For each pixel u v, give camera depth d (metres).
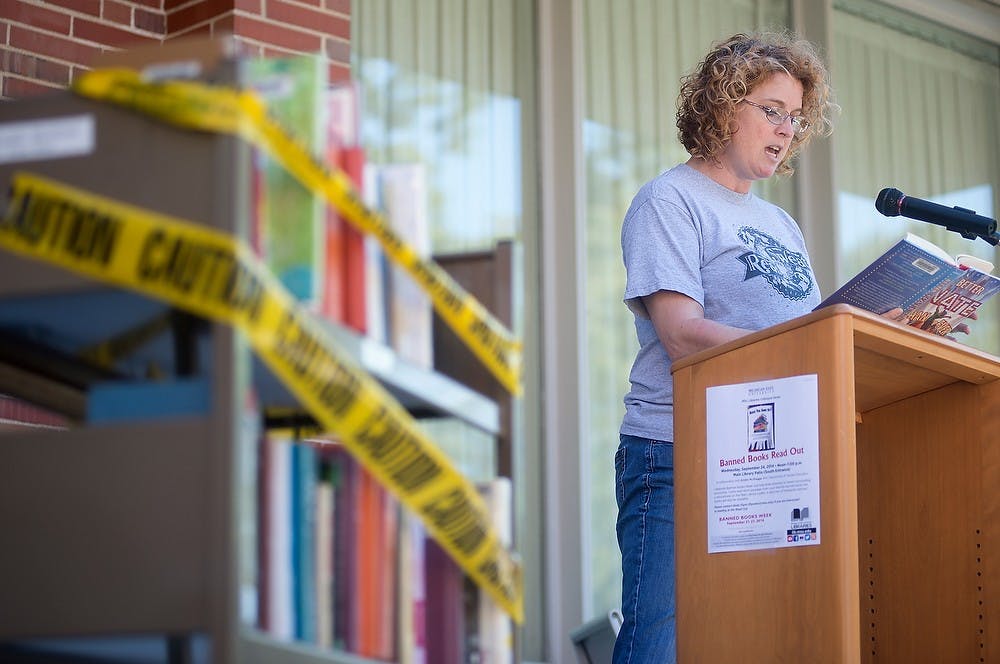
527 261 9.23
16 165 2.68
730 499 4.09
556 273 9.27
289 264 2.74
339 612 2.91
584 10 9.76
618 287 9.54
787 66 5.39
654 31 10.14
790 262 5.29
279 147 2.66
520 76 9.39
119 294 2.72
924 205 5.06
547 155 9.35
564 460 9.08
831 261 10.80
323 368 2.67
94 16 7.46
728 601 4.05
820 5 11.04
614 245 9.59
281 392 3.09
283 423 3.59
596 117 9.69
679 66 10.22
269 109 2.64
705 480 4.16
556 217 9.34
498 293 3.78
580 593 8.92
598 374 9.30
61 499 2.57
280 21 7.66
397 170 3.28
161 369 3.19
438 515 2.98
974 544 4.73
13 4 7.16
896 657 4.87
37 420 6.51
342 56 7.89
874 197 11.24
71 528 2.55
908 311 4.34
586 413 9.14
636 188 9.80
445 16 9.06
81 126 2.66
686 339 4.81
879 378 4.62
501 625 3.31
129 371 3.25
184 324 2.88
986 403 4.73
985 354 4.58
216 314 2.51
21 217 2.66
